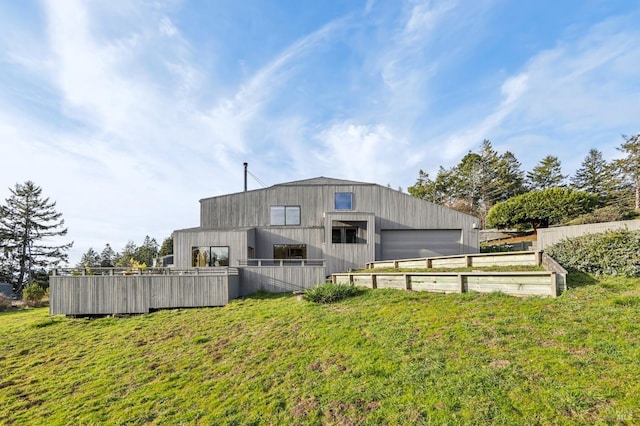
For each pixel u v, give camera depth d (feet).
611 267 20.24
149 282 35.04
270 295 38.86
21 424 14.82
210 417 13.11
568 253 23.18
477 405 10.16
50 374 20.42
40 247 115.03
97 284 34.73
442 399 10.86
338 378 14.10
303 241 53.98
